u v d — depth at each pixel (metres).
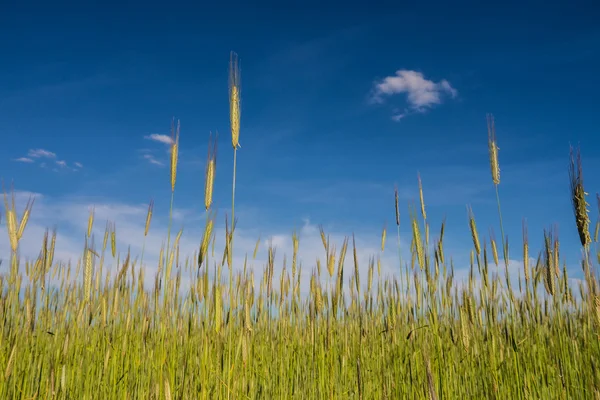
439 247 1.15
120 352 1.09
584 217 0.81
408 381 1.07
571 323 1.22
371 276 1.29
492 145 1.07
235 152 0.79
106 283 1.15
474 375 1.08
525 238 1.21
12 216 0.99
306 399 1.12
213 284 0.82
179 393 0.86
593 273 0.81
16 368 0.97
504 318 1.14
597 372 0.94
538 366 1.15
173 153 0.81
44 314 1.19
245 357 0.86
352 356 1.19
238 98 0.79
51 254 1.07
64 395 0.93
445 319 1.14
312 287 1.10
